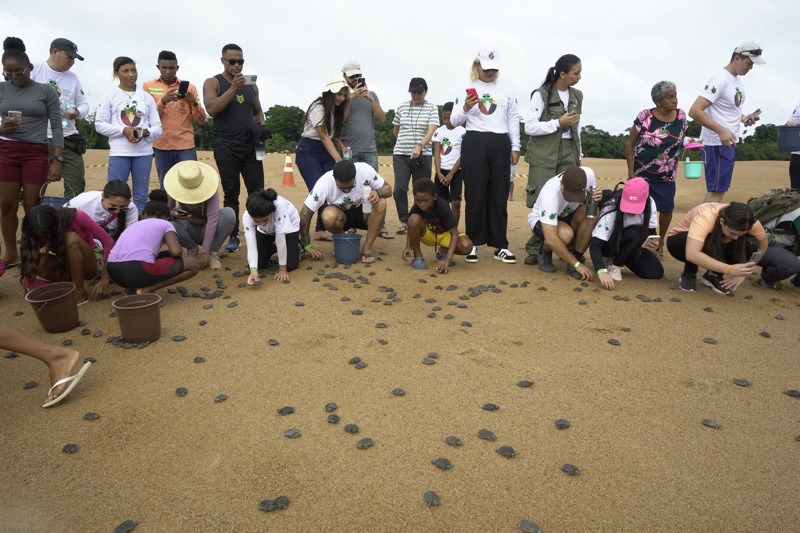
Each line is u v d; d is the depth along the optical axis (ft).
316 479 8.46
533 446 9.29
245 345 13.24
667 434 9.65
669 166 19.76
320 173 22.97
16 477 8.48
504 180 20.35
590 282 18.52
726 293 17.21
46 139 18.95
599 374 11.85
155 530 7.46
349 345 13.25
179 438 9.48
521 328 14.35
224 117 20.77
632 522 7.60
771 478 8.50
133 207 17.67
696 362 12.48
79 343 13.30
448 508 7.86
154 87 22.13
